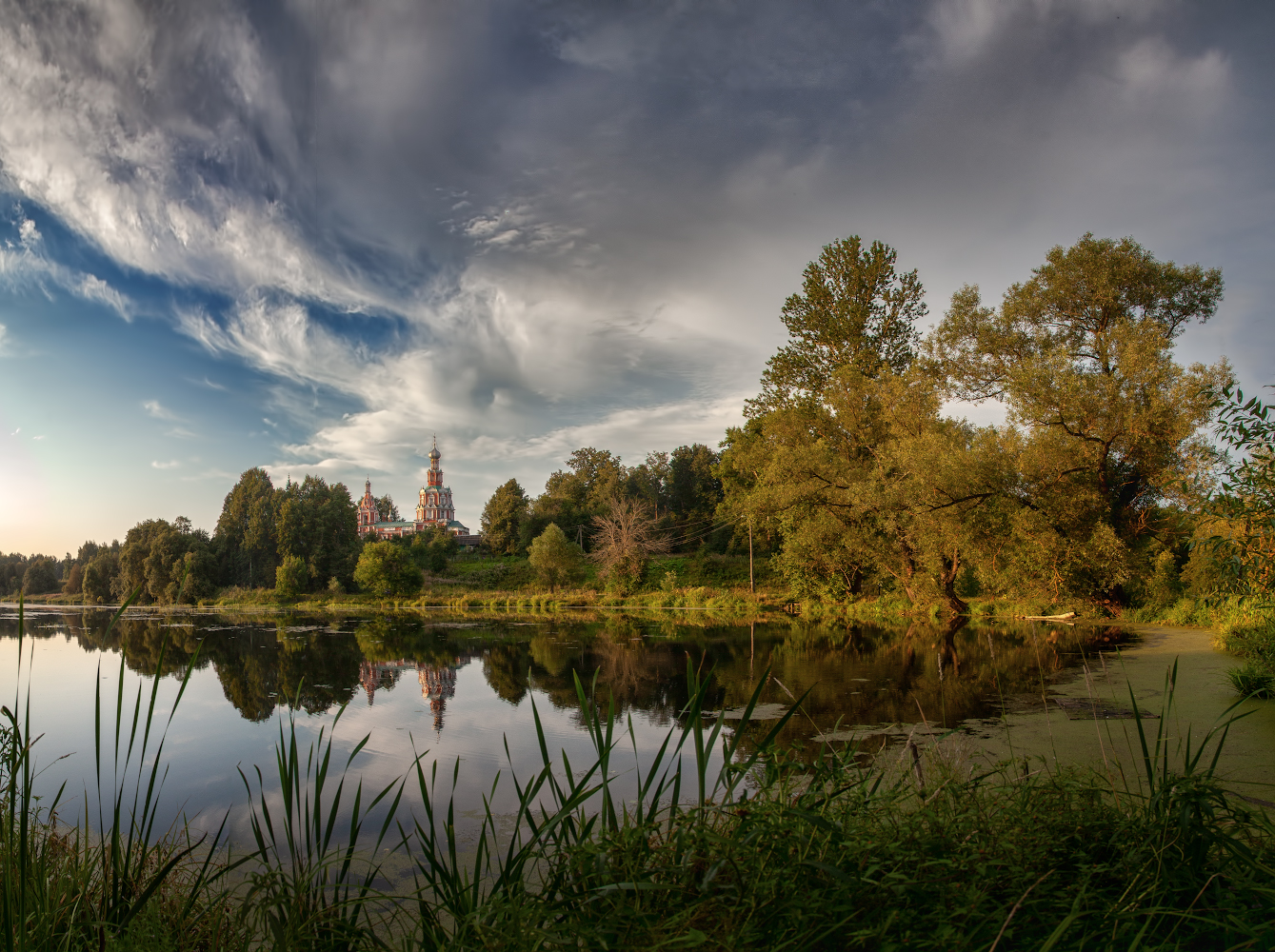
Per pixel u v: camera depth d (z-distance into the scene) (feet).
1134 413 61.41
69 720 35.58
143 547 200.34
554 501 232.53
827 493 88.94
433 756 26.43
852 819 10.07
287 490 230.27
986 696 33.06
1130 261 69.92
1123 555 63.52
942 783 11.03
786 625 80.28
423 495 367.45
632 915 7.49
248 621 114.52
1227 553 21.85
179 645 75.41
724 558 149.18
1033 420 64.80
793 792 11.97
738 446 126.93
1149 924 7.38
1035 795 10.57
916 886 7.79
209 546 217.15
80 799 22.65
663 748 9.42
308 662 56.90
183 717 35.76
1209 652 41.83
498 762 25.30
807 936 7.22
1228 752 19.11
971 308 78.38
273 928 9.27
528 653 59.26
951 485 66.95
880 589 97.96
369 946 9.38
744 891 7.81
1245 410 19.56
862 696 34.58
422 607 147.02
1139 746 20.44
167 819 20.47
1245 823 9.43
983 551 69.62
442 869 9.35
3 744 11.92
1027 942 7.50
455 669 50.78
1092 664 40.60
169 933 9.91
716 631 74.33
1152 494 67.46
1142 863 8.52
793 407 107.24
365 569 166.20
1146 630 57.77
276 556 220.64
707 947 7.16
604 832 9.20
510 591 165.78
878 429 90.74
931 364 81.30
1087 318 73.82
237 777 24.85
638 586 142.31
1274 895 7.84
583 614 111.65
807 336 109.81
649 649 59.16
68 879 11.06
